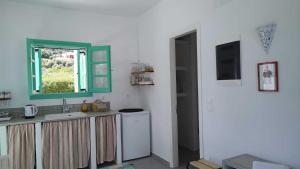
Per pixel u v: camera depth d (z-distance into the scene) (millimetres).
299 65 1769
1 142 2881
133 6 3840
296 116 1804
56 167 3221
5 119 3092
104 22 4234
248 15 2168
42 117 3357
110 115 3699
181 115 4680
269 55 1986
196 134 4391
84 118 3447
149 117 4086
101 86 4203
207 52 2697
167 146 3615
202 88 2799
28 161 3047
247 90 2209
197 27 2842
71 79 4160
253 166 1795
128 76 4465
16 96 3510
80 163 3412
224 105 2482
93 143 3508
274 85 1940
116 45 4348
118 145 3750
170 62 3479
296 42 1783
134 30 4523
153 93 3990
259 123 2104
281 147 1921
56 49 3998
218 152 2584
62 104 3852
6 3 3449
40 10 3686
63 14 3867
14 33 3502
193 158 3936
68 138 3307
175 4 3297
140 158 3988
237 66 2287
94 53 4164
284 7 1859
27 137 3029
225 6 2428
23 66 3564
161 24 3670
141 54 4391
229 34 2381
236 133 2348
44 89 3924
